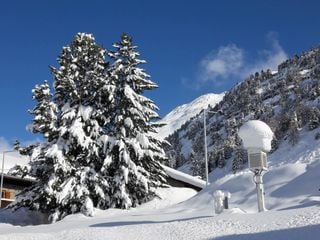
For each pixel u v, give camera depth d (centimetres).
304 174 1814
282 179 1877
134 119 2838
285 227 920
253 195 1839
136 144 2745
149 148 2864
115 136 2820
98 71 3002
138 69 2969
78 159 2734
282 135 11669
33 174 2777
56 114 2894
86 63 3027
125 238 1030
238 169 10112
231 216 1173
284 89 16462
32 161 2788
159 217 1541
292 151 10262
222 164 11488
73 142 2725
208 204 1981
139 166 2791
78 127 2703
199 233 984
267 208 1645
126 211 2489
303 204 1452
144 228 1125
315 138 10344
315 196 1556
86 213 2455
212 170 11731
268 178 1955
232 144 11925
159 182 2984
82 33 3056
